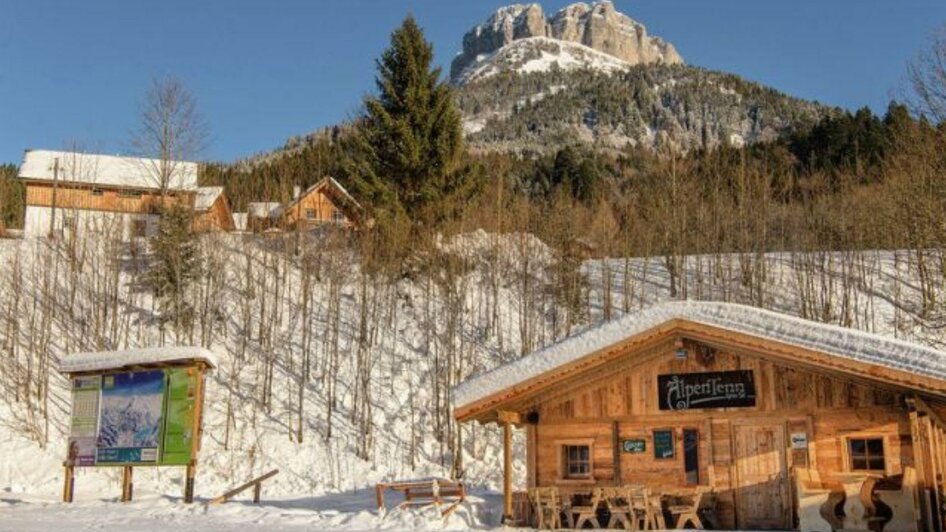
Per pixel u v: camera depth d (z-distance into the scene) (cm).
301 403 3328
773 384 1842
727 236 5084
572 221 5234
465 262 4506
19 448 3105
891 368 1622
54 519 1942
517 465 3156
